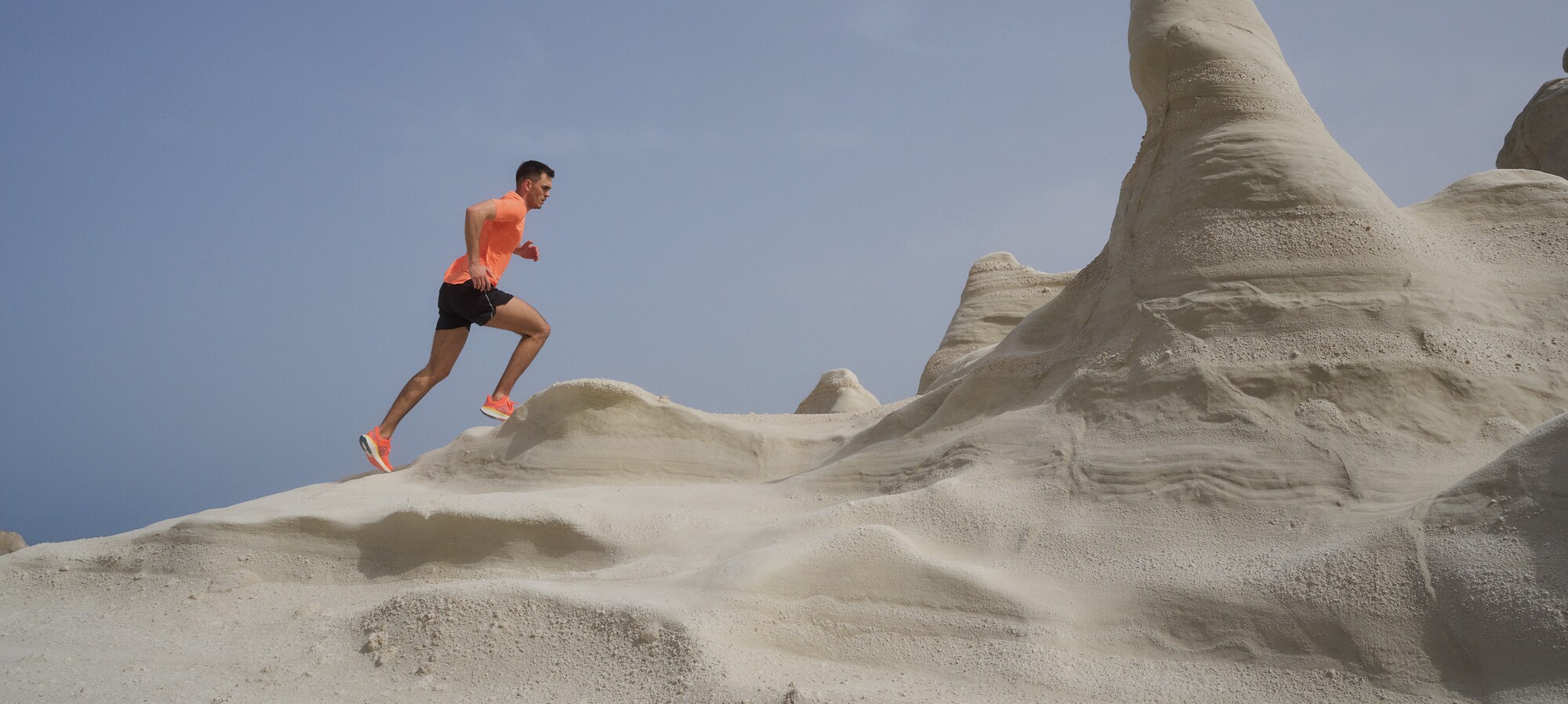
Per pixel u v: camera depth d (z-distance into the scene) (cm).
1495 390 549
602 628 473
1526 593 382
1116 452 563
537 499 666
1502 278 635
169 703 434
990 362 711
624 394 823
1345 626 416
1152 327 621
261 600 619
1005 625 460
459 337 816
